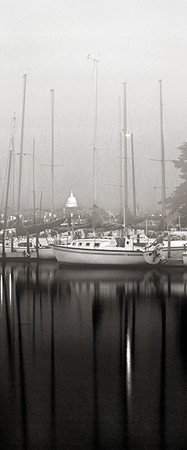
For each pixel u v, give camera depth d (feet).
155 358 68.03
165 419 48.85
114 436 45.93
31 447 44.21
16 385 57.72
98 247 167.94
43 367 64.28
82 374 61.41
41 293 123.34
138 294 120.67
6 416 49.55
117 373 61.77
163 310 101.50
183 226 241.14
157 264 168.45
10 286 134.82
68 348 73.26
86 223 209.67
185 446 44.50
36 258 201.77
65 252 171.94
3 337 80.23
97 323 90.27
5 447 44.21
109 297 116.88
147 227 202.18
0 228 246.68
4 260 201.46
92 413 50.06
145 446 44.45
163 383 58.08
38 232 200.34
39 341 77.46
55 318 94.63
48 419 48.96
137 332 82.99
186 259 167.02
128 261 165.68
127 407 51.55
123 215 192.85
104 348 73.15
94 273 159.74
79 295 120.06
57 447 44.39
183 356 68.95
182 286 132.26
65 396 54.39
